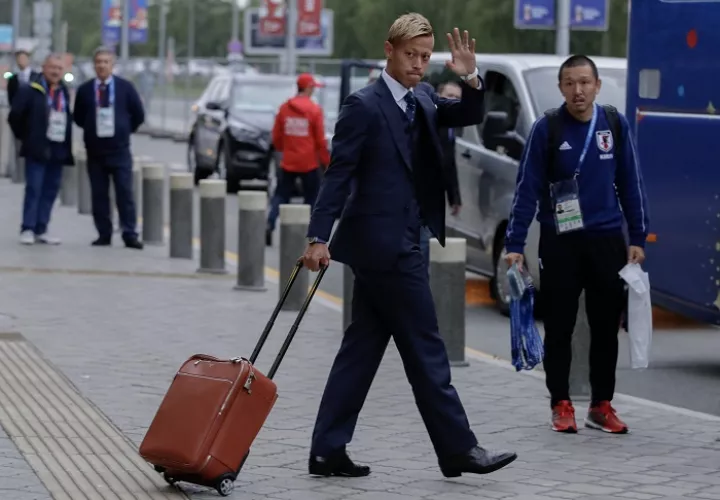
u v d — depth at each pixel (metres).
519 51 43.62
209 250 16.03
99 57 17.80
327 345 11.87
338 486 7.49
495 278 14.65
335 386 7.64
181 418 7.14
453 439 7.47
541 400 9.95
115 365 10.70
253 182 25.69
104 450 8.08
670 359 12.45
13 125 18.02
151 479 7.46
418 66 7.38
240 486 7.43
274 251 19.48
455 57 7.36
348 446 8.45
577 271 8.91
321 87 30.97
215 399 7.11
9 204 23.89
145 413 9.09
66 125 18.11
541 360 8.80
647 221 8.98
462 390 10.26
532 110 14.26
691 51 11.82
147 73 53.97
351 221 7.46
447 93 13.37
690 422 9.35
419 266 7.48
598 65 15.09
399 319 7.46
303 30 43.88
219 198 16.03
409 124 7.43
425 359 7.47
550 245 8.92
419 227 7.52
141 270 16.14
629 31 12.48
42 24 38.62
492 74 14.98
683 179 11.92
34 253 17.31
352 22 60.38
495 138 14.41
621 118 8.89
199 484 7.23
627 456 8.32
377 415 9.32
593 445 8.61
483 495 7.33
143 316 13.04
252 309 13.69
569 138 8.80
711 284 11.67
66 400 9.41
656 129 12.20
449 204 13.80
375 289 7.47
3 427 8.55
